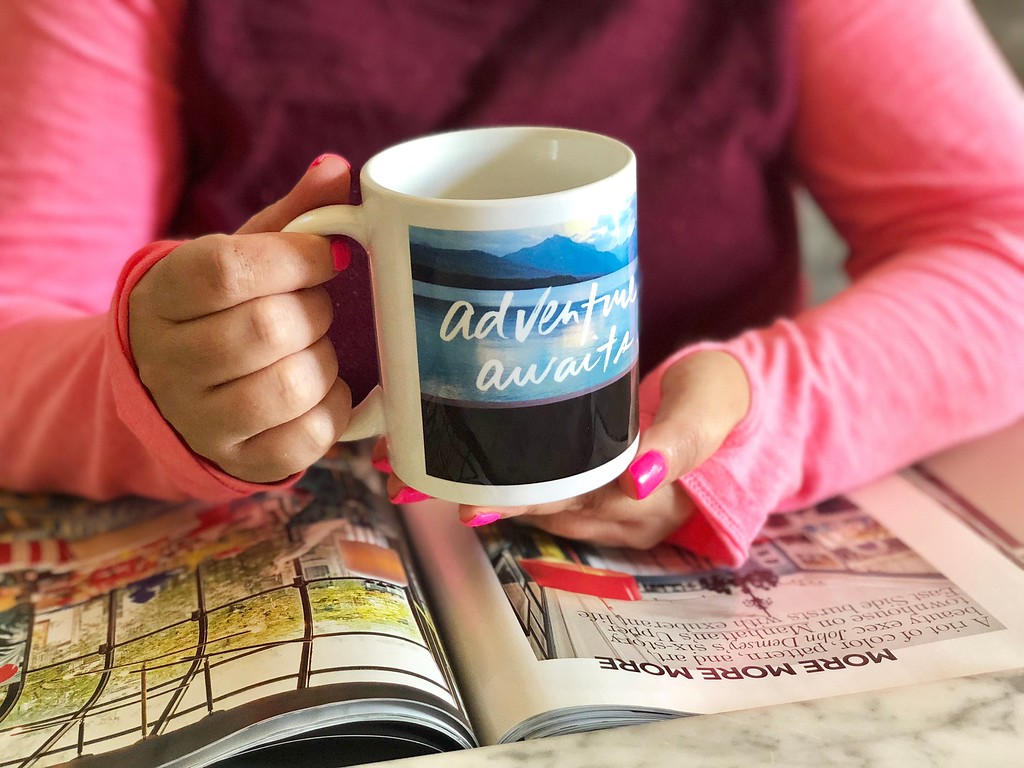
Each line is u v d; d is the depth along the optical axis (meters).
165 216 0.84
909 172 0.85
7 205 0.75
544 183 0.50
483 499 0.45
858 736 0.41
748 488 0.58
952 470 0.69
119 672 0.48
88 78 0.75
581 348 0.42
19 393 0.65
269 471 0.49
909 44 0.85
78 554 0.62
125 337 0.48
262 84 0.78
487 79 0.81
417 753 0.44
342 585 0.52
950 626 0.50
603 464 0.46
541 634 0.50
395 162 0.47
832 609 0.52
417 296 0.42
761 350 0.66
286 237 0.45
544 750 0.42
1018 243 0.78
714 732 0.42
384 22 0.78
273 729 0.42
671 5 0.81
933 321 0.70
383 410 0.48
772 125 0.84
